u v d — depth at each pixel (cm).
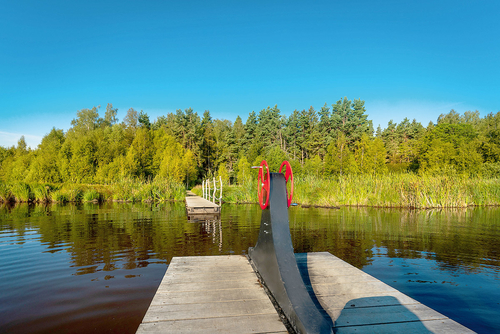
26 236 843
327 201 1789
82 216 1324
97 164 3838
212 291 324
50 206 1862
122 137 5466
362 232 907
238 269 408
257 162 4178
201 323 248
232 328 240
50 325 338
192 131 5306
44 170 3184
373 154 3534
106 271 525
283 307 264
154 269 536
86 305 389
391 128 6506
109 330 327
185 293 317
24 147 5428
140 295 420
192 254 635
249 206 1855
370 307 286
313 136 5597
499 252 660
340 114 6181
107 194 2373
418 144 4828
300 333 219
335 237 830
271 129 6172
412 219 1184
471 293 433
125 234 871
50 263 574
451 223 1085
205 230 942
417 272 524
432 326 246
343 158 3834
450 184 1698
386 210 1533
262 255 363
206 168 5547
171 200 2386
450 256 629
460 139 4250
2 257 617
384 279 489
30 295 420
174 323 248
